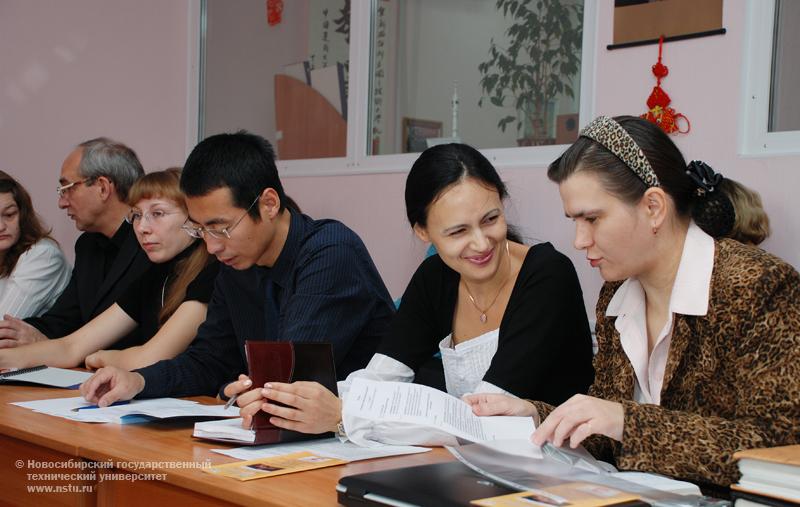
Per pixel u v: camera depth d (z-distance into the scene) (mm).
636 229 1320
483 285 1813
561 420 1239
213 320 2146
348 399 1440
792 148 2408
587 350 1808
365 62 3572
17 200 3182
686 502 1025
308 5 3809
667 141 1349
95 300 2914
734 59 2504
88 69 4316
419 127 3412
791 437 1202
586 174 1321
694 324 1335
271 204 1917
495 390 1629
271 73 3979
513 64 3092
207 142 1893
